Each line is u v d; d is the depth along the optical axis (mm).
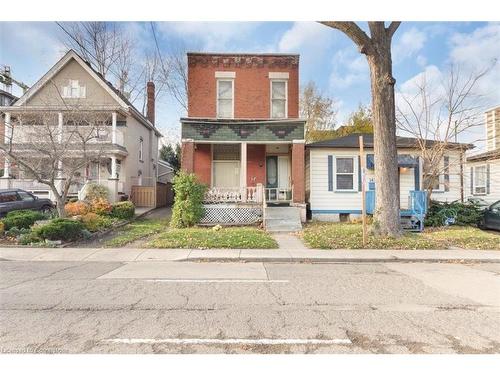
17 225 12391
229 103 17719
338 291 5914
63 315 4641
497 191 18031
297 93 17766
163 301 5289
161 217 18453
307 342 3789
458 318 4574
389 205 11430
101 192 18375
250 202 15719
